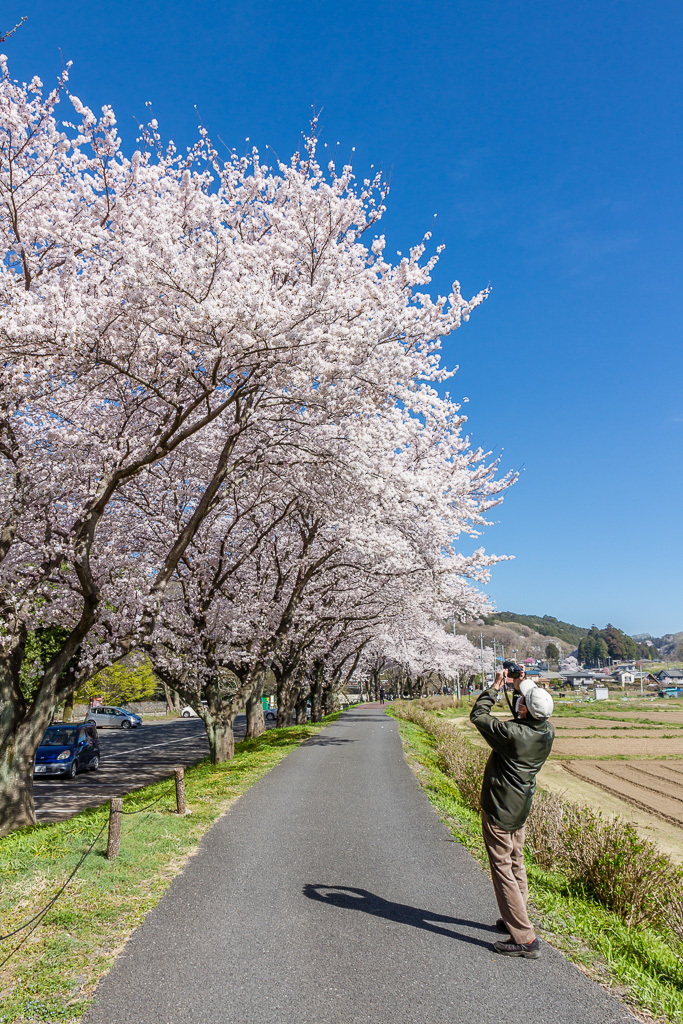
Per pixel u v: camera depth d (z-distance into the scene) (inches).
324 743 831.7
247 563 864.9
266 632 757.3
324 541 818.2
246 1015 154.2
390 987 169.5
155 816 370.3
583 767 1133.7
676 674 7180.1
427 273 482.9
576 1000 163.8
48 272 459.2
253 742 902.4
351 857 294.2
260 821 367.9
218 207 437.4
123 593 631.8
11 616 496.4
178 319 410.0
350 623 1230.3
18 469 489.1
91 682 1934.1
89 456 542.9
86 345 417.4
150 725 2133.4
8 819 482.3
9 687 501.4
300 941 198.5
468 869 277.4
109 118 428.1
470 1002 161.9
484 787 202.1
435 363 510.3
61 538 569.0
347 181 466.6
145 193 468.1
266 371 454.6
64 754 861.8
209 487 515.2
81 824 390.6
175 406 445.7
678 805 804.0
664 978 185.0
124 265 426.3
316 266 481.4
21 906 226.8
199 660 714.8
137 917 217.6
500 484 734.5
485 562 768.3
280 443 539.8
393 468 565.3
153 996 163.2
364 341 440.1
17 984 168.7
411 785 508.1
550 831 354.6
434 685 4357.8
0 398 432.8
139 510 668.1
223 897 237.8
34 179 448.1
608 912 259.9
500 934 207.3
